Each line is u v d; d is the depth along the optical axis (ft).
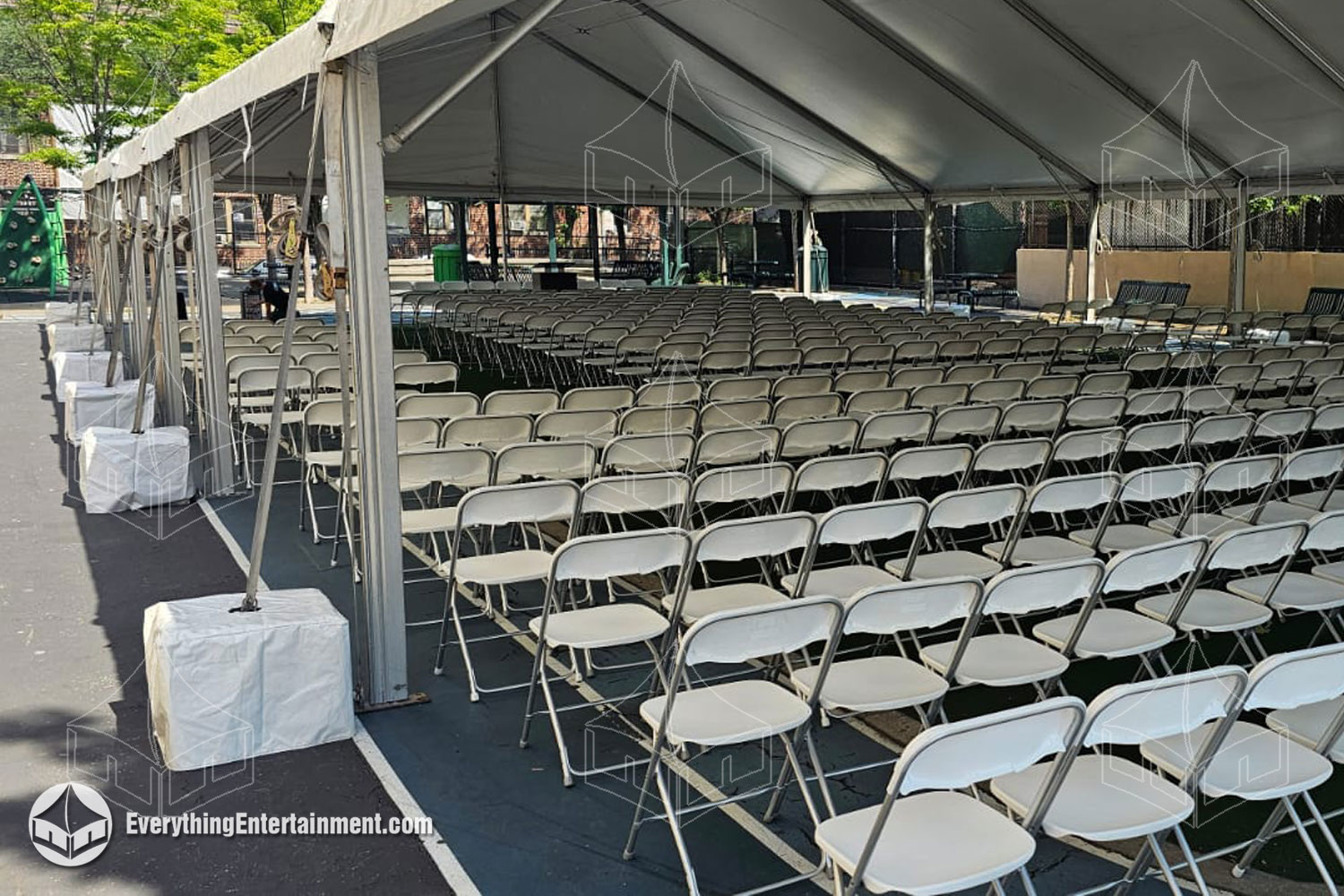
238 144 40.63
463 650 14.10
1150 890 9.93
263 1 71.97
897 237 93.86
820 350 31.19
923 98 45.85
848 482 16.88
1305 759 9.46
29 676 14.75
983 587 10.84
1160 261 70.44
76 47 76.23
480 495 13.80
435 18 10.96
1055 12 34.40
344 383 14.43
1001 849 8.20
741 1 41.60
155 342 30.76
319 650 12.68
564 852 10.56
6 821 11.12
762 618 9.84
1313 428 21.17
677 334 34.32
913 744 7.57
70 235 85.25
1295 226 64.18
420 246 125.49
